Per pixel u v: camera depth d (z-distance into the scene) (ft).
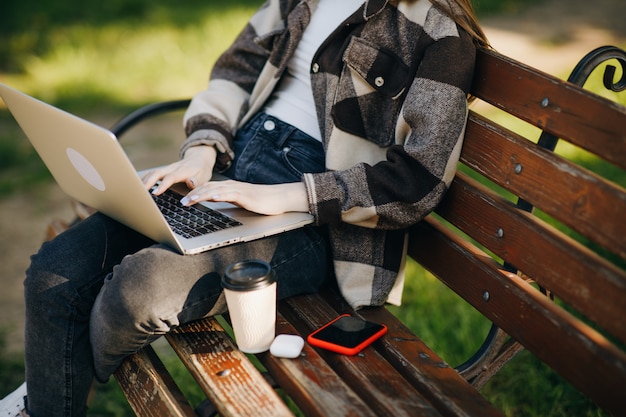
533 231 4.78
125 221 5.59
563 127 4.69
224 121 6.71
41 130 5.58
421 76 5.35
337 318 5.36
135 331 4.99
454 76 5.29
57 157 5.70
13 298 9.52
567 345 4.42
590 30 16.97
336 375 4.67
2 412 5.60
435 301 8.48
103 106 15.30
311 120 6.27
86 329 5.47
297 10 6.38
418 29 5.53
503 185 5.08
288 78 6.63
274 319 4.95
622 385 4.05
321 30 6.27
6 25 20.97
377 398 4.52
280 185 5.59
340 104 5.83
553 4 19.40
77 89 16.21
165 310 4.97
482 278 5.17
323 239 5.87
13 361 8.19
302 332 5.41
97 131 4.77
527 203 5.04
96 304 5.17
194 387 7.59
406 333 5.33
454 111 5.29
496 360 5.53
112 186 5.19
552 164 4.68
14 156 13.64
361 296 5.73
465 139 5.45
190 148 6.54
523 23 17.84
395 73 5.66
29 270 5.48
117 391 7.75
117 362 5.31
